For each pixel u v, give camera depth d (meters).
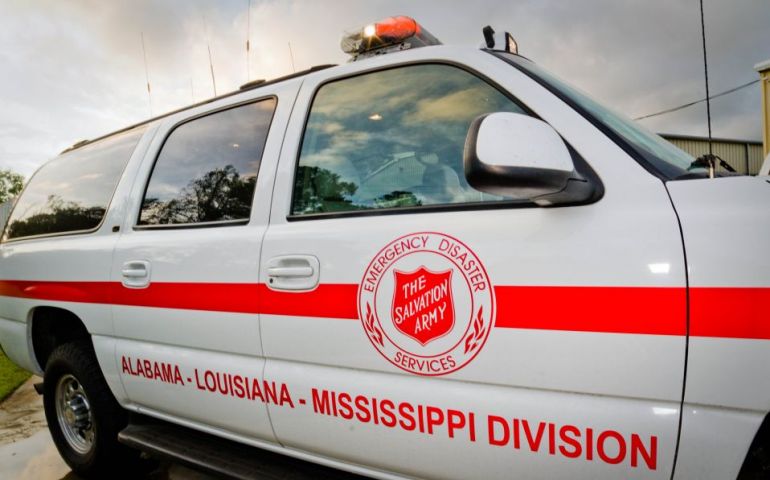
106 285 2.39
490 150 1.11
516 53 1.89
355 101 1.85
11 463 3.12
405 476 1.57
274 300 1.78
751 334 1.09
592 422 1.25
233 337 1.91
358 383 1.59
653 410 1.19
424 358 1.46
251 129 2.10
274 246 1.80
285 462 1.93
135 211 2.42
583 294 1.25
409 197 1.63
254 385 1.85
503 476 1.38
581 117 1.40
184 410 2.13
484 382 1.38
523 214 1.38
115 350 2.39
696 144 15.16
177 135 2.42
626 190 1.28
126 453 2.68
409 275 1.49
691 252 1.16
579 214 1.30
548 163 1.14
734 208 1.16
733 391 1.11
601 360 1.23
